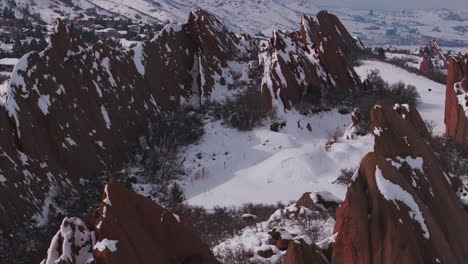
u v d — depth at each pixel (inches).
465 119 2074.3
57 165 2020.2
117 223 780.6
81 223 879.1
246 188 2071.9
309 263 783.7
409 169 903.7
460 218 915.4
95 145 2222.0
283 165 2196.1
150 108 2664.9
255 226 1403.8
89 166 2145.7
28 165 1891.0
